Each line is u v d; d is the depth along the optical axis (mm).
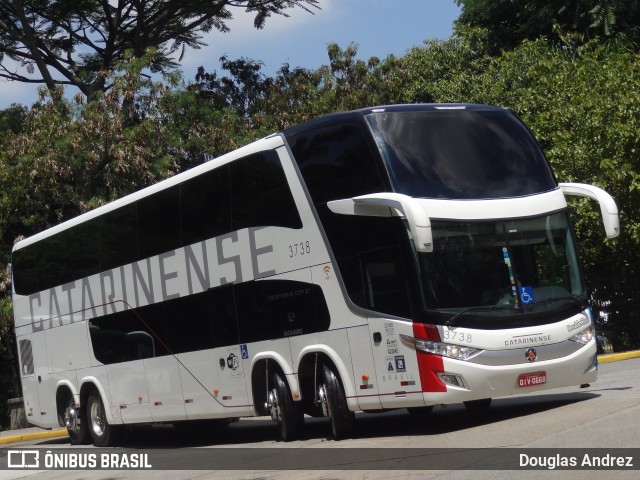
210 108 33438
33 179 28969
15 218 29062
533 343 12391
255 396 14758
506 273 12484
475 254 12383
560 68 27578
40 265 20828
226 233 15117
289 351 13914
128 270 17656
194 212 15883
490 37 40281
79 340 19297
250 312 14648
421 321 12031
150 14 33406
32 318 21109
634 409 11812
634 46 37062
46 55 34062
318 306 13398
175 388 16484
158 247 16797
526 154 13297
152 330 16984
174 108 31344
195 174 15898
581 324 12867
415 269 12094
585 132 24312
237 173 14891
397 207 11961
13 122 35750
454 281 12203
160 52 33938
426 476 9477
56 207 29984
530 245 12758
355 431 13688
